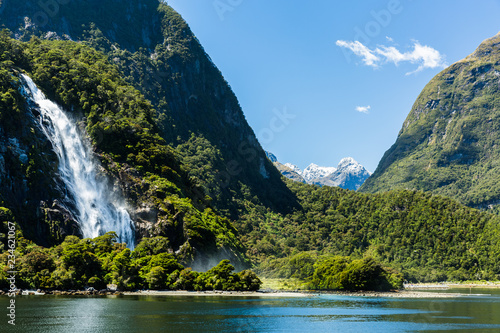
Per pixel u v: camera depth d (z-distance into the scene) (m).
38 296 140.25
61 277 149.62
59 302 129.00
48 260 154.12
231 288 179.25
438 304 162.38
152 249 196.12
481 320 121.12
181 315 114.31
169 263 177.25
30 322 98.62
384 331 103.19
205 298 153.25
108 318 106.25
